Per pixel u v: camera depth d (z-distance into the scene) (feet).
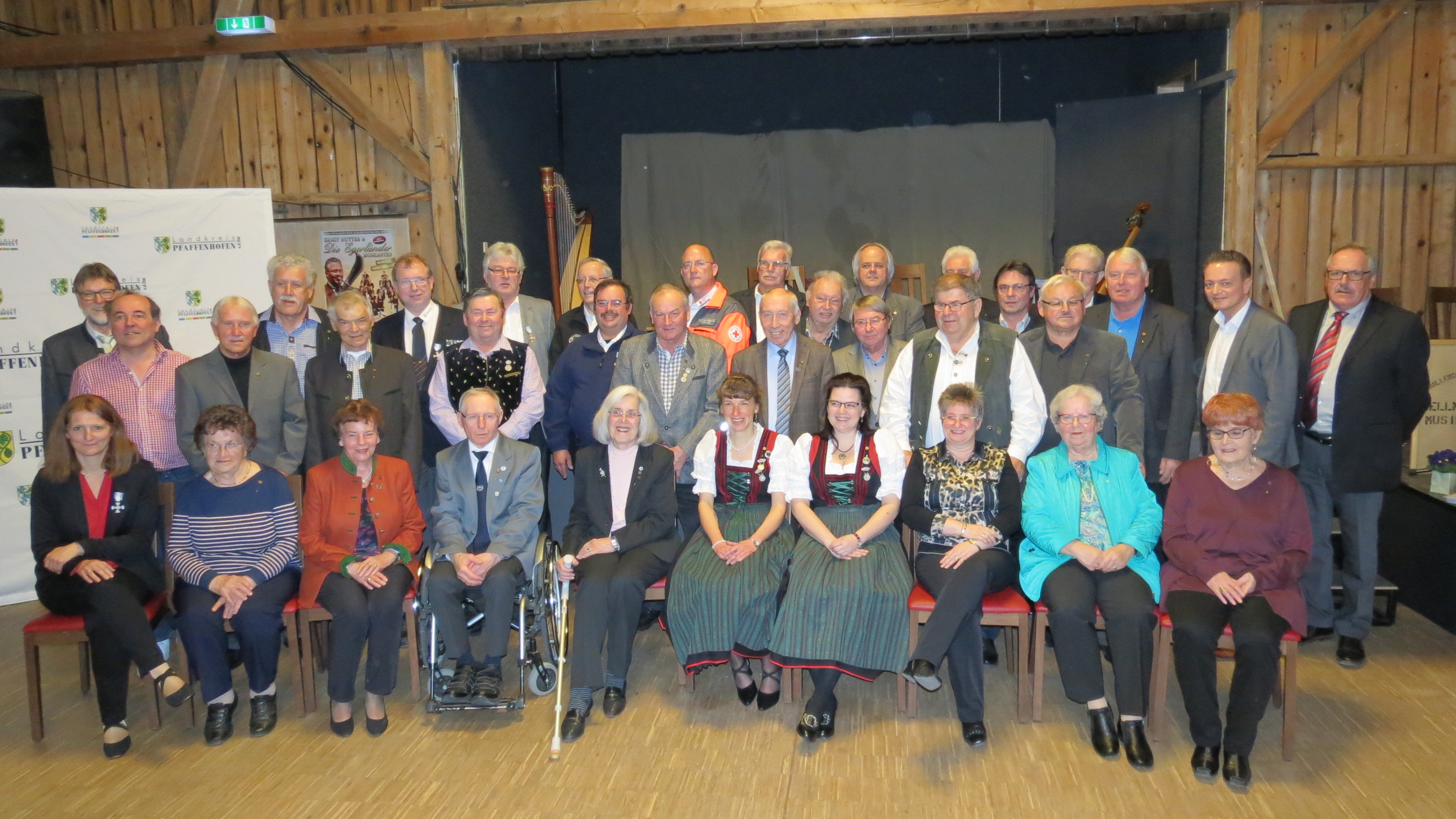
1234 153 17.74
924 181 23.32
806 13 17.93
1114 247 20.18
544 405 14.23
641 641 13.97
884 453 12.03
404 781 10.30
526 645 11.84
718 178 24.02
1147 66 22.36
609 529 12.39
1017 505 11.66
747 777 10.24
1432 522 13.75
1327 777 10.02
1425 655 12.81
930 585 11.25
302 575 11.95
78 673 13.39
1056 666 12.90
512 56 19.34
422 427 14.19
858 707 11.81
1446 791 9.71
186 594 11.37
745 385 11.98
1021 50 24.03
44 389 14.07
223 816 9.72
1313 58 17.74
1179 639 10.24
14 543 15.94
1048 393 12.54
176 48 19.93
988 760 10.53
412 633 11.91
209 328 16.67
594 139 25.54
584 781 10.23
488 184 20.97
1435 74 17.78
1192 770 10.23
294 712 11.98
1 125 19.51
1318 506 12.91
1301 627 10.29
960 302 12.03
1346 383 12.32
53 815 9.79
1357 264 12.08
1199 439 15.69
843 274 23.80
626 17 18.28
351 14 19.61
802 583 11.27
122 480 11.78
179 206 16.29
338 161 20.24
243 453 11.69
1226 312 12.64
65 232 15.67
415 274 14.44
